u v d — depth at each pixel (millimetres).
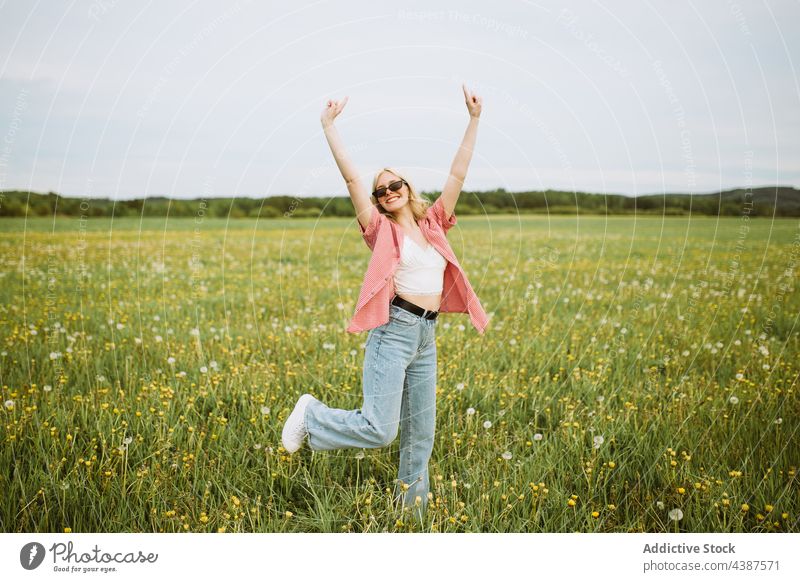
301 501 3092
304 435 2914
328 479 3098
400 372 2738
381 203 2877
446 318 5871
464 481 3094
